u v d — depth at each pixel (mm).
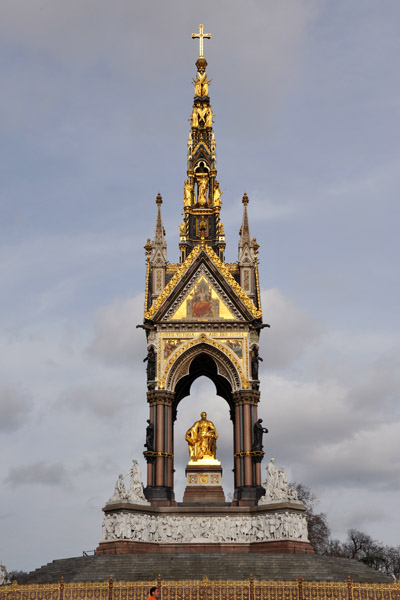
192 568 63188
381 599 53562
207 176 93875
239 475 79812
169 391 82250
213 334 83875
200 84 97500
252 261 87562
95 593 54344
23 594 54094
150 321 84125
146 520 75312
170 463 80500
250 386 82312
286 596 53781
